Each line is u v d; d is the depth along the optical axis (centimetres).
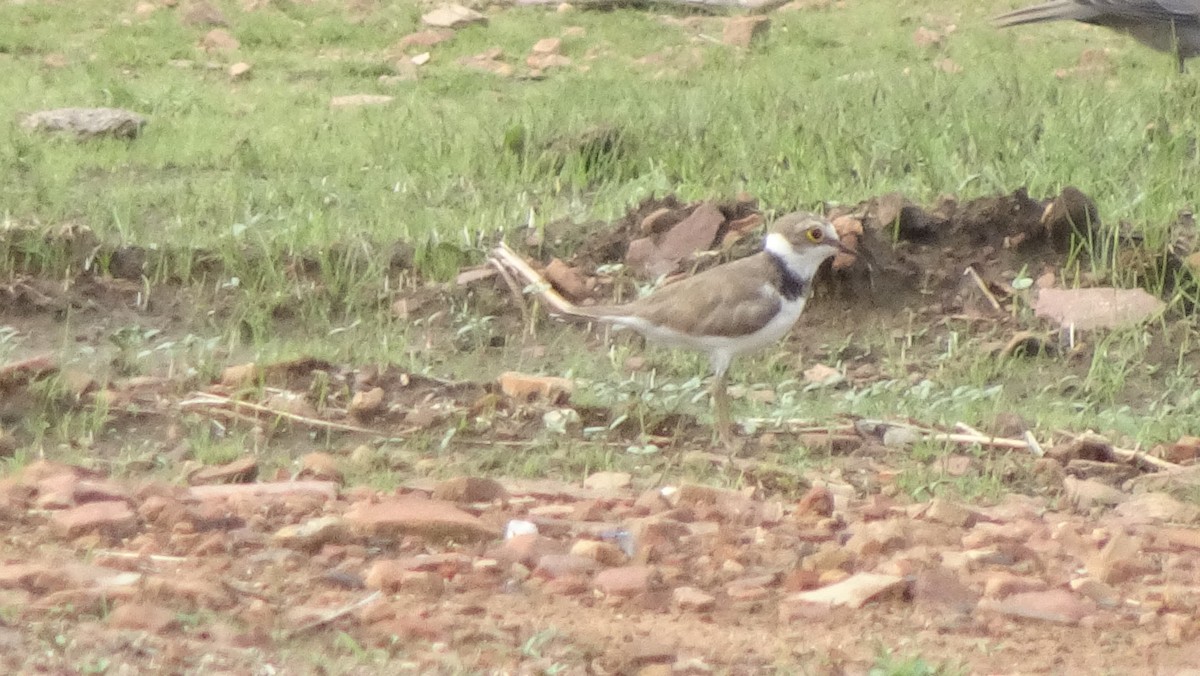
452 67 2359
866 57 2405
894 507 1062
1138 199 1559
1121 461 1184
